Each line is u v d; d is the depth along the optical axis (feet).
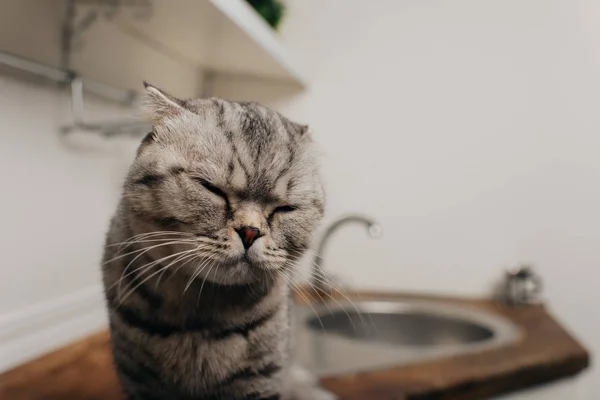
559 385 1.54
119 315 1.01
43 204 1.37
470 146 2.17
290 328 1.23
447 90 2.16
